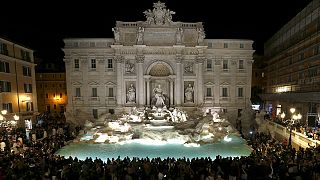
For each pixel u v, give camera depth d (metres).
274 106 61.06
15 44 46.38
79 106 56.50
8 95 44.09
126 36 54.72
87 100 56.53
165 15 54.19
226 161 20.84
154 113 47.34
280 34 59.50
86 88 56.38
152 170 19.14
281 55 57.41
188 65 55.59
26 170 19.39
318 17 39.59
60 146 35.12
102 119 46.72
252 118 50.69
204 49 54.72
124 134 40.22
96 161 22.30
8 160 22.80
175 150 33.62
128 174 17.91
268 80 69.00
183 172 17.88
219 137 40.41
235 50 56.62
